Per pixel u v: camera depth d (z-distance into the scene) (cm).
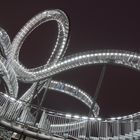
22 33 3541
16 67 3372
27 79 3294
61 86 4147
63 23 3297
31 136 2036
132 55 2808
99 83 2609
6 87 3259
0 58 3123
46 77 3150
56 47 3372
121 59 2852
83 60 2991
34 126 2195
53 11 3388
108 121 2158
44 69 3200
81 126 2288
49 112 2328
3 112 2311
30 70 3434
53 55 3369
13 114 2309
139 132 1997
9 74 3025
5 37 3238
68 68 3100
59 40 3369
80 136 2208
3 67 3030
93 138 2152
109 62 2856
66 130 2320
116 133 2159
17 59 3544
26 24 3550
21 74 3366
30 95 3319
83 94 4053
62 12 3291
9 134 2272
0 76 3102
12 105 2355
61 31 3378
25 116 2303
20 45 3556
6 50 3216
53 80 4175
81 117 2233
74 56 3050
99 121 2195
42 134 2030
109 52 2881
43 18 3544
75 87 4109
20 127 2077
